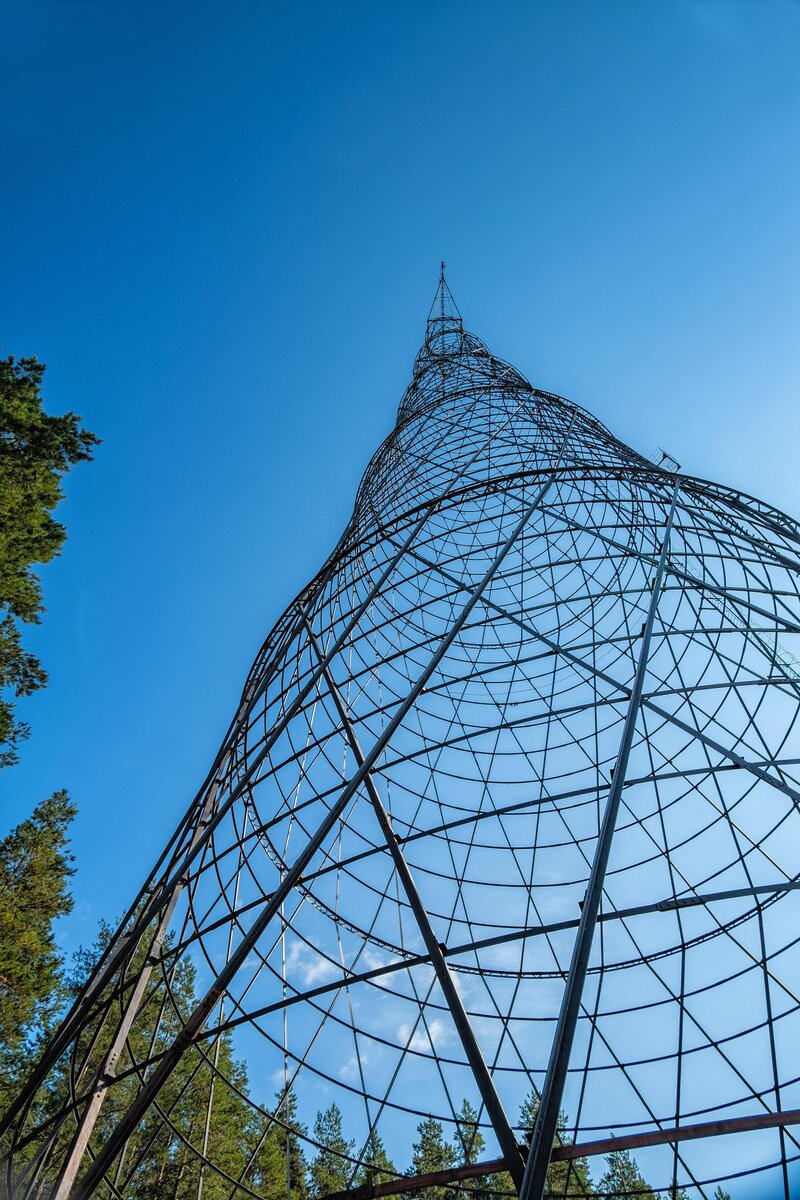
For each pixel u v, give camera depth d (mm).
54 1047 9516
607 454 18844
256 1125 37781
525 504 14883
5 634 22969
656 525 15914
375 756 8742
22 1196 8242
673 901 9062
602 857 6664
